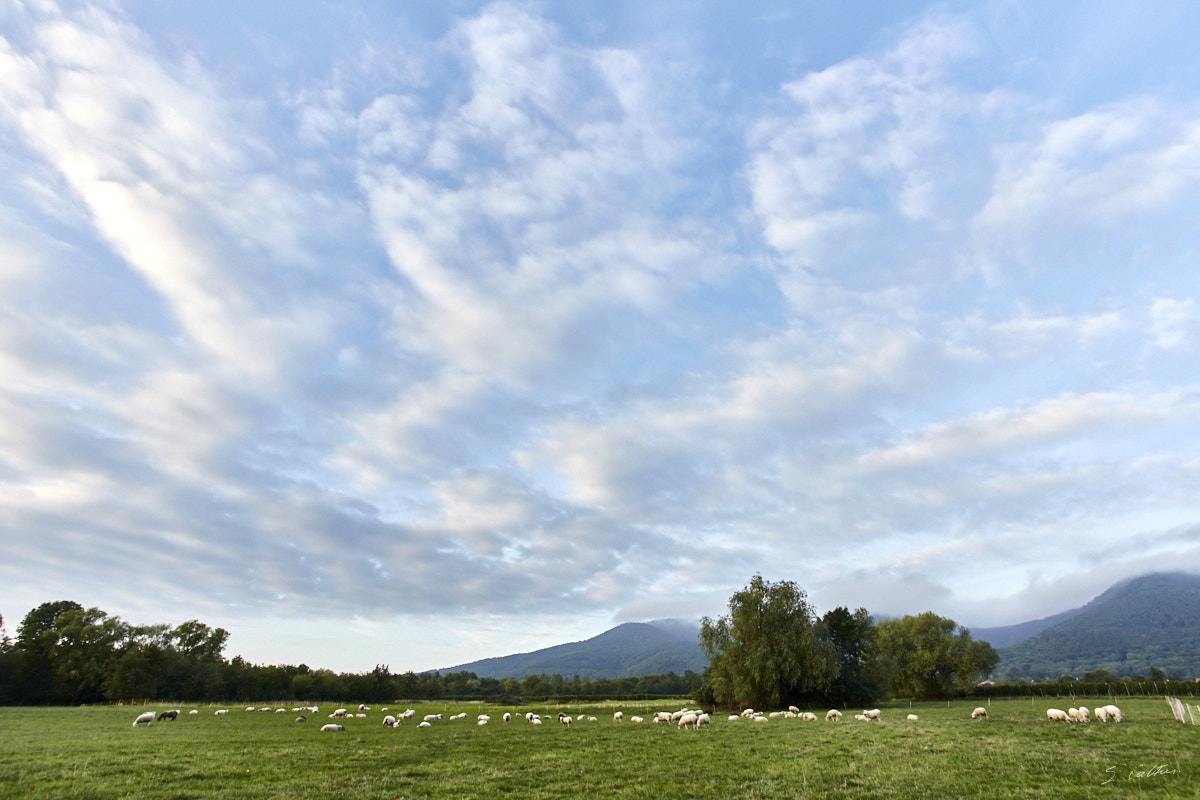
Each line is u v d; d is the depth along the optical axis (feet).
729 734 129.70
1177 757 78.48
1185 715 131.23
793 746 104.99
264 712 216.95
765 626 258.78
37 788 65.72
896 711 215.92
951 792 63.41
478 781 75.51
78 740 111.86
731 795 66.33
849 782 70.90
